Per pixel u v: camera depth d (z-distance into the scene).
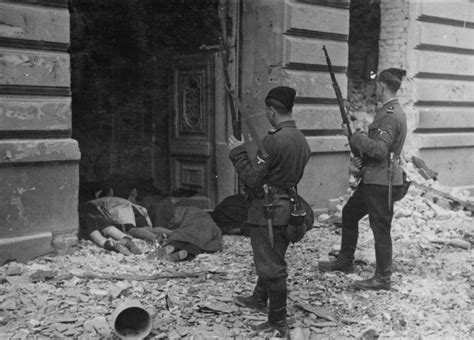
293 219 4.28
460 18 10.09
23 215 5.80
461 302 5.12
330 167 8.74
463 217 8.56
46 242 5.94
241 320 4.57
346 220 5.85
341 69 8.82
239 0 8.44
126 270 5.70
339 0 8.64
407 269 6.18
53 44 5.95
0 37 5.58
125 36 9.06
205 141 8.83
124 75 9.20
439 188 9.22
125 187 8.42
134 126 9.34
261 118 8.29
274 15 8.12
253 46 8.37
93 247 6.42
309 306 4.88
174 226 6.89
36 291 4.96
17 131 5.73
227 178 8.52
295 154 4.30
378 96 5.42
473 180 10.69
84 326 4.27
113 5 8.88
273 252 4.31
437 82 9.91
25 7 5.75
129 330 4.19
